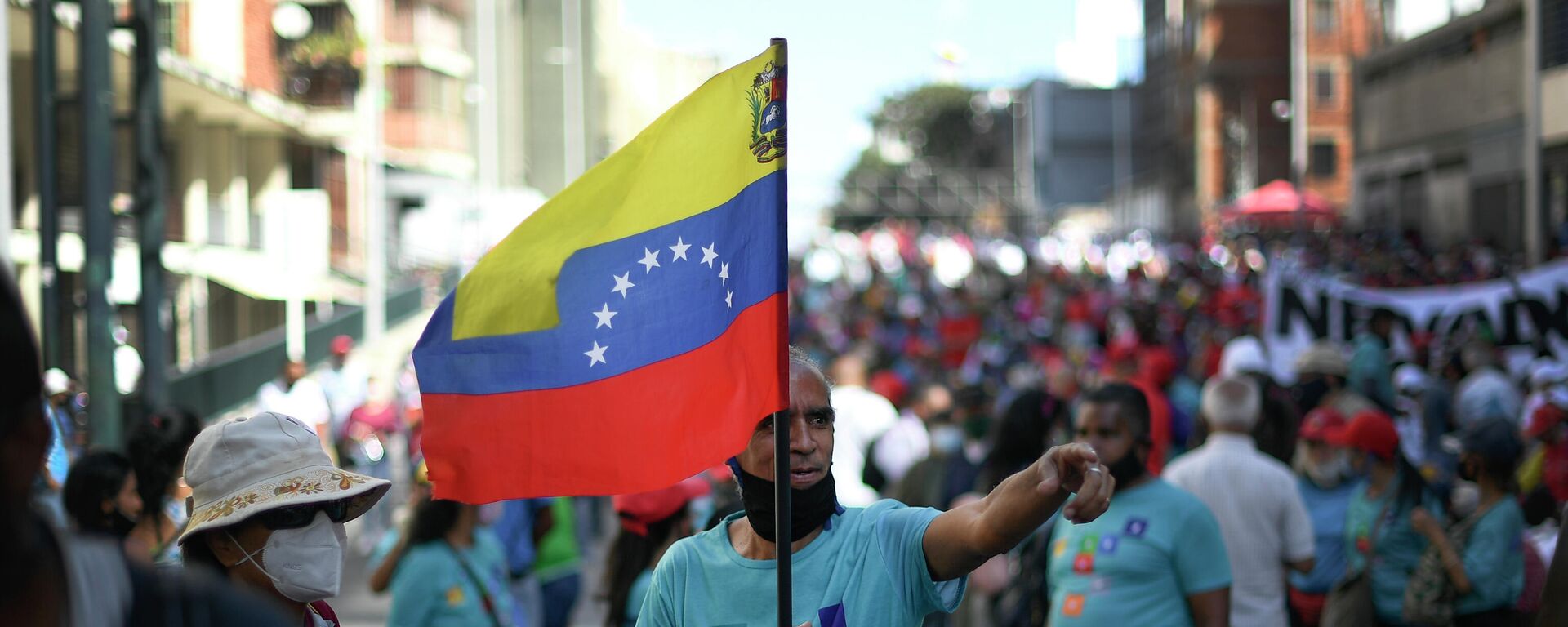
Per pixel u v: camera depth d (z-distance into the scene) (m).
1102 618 11.78
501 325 8.00
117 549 3.93
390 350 69.81
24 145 53.34
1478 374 27.89
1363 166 125.38
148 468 11.01
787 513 7.09
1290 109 178.88
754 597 7.48
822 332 61.88
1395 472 15.55
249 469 7.45
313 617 7.86
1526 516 19.48
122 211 23.42
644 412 7.82
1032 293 83.75
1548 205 83.69
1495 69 97.94
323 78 83.81
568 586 19.98
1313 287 34.75
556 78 166.88
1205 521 11.78
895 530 7.39
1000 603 14.72
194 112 70.62
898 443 21.91
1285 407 18.55
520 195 97.25
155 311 23.47
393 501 36.91
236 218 76.25
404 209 120.75
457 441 8.00
